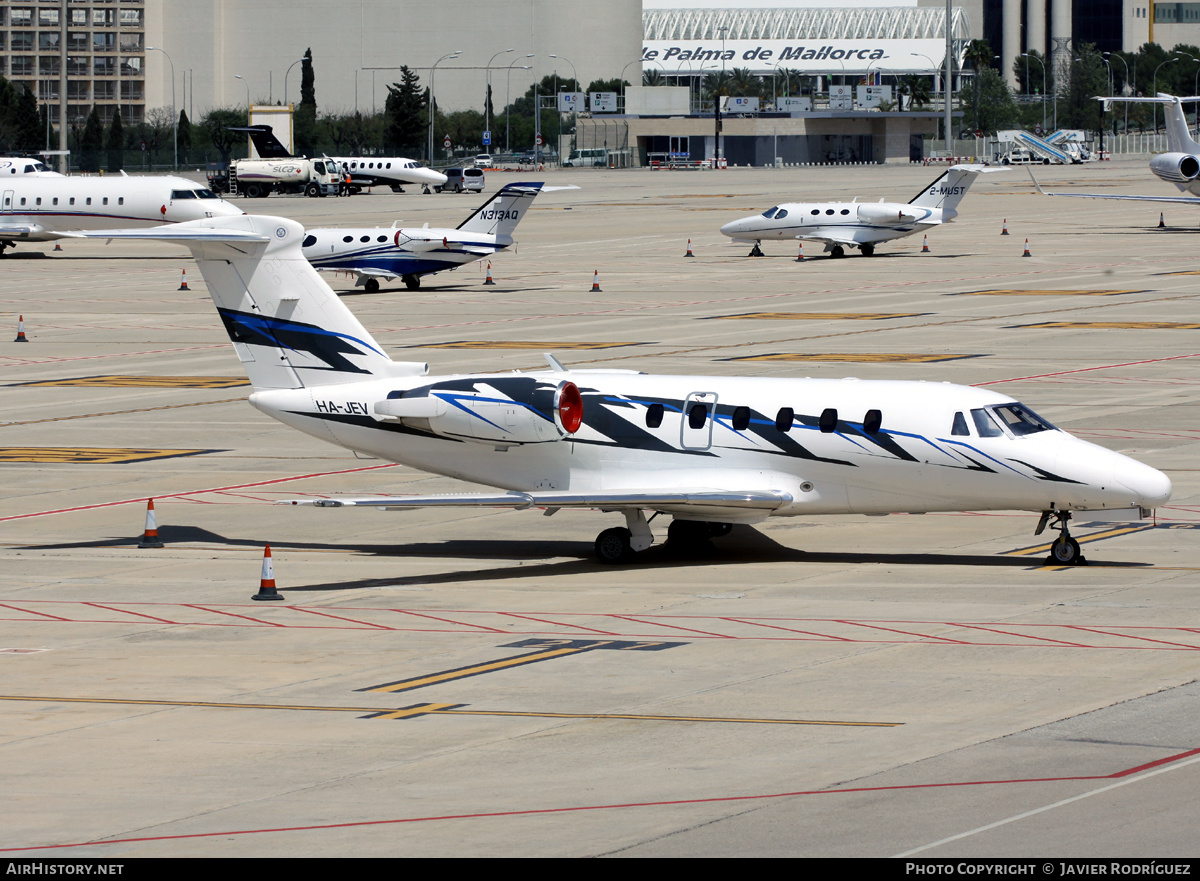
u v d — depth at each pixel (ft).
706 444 252.62
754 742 154.51
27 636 209.67
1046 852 119.44
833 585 233.55
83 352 546.67
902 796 135.33
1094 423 374.22
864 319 598.75
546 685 179.73
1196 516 280.10
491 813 133.59
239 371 500.33
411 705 172.55
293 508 305.32
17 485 327.47
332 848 124.57
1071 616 208.23
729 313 627.87
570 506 243.40
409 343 546.67
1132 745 149.48
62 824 132.98
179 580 246.27
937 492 242.78
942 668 182.39
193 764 151.43
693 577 242.99
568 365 481.87
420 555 265.95
